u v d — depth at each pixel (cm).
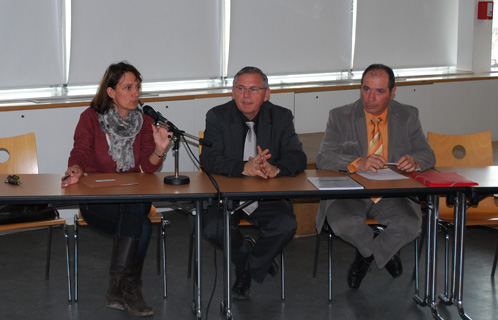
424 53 626
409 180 285
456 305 294
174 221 465
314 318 303
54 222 311
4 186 265
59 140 420
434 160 315
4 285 340
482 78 593
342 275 362
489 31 633
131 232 289
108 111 309
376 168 292
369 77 313
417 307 317
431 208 298
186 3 497
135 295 298
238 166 288
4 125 400
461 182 272
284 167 294
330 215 314
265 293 333
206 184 274
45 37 444
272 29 543
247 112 305
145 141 312
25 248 401
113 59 473
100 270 365
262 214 302
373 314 309
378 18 593
